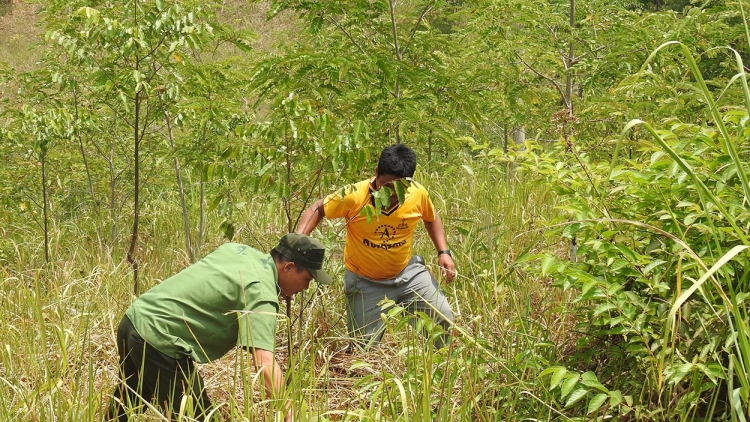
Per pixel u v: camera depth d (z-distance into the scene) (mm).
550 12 6336
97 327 4883
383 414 3201
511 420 3496
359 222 4605
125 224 7941
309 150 4176
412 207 4625
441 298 4699
